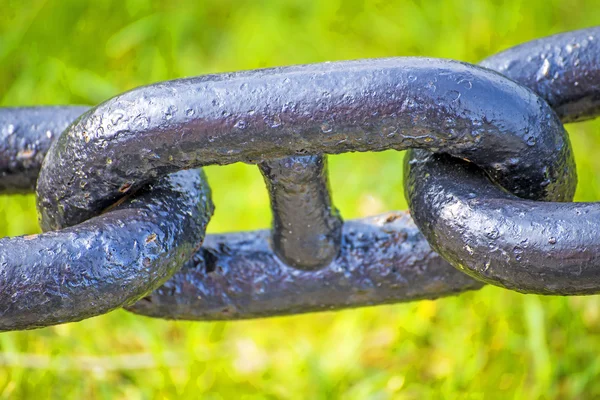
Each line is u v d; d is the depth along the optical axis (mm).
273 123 637
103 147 656
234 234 754
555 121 673
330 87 639
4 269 636
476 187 665
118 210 667
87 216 682
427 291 740
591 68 720
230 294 740
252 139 641
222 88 644
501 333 970
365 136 641
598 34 728
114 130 652
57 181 676
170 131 644
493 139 656
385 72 642
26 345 973
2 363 939
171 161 654
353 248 737
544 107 670
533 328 939
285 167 681
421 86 640
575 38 729
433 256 731
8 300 635
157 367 943
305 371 964
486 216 646
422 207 671
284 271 738
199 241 685
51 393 950
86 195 673
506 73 729
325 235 722
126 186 669
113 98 660
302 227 714
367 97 636
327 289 739
